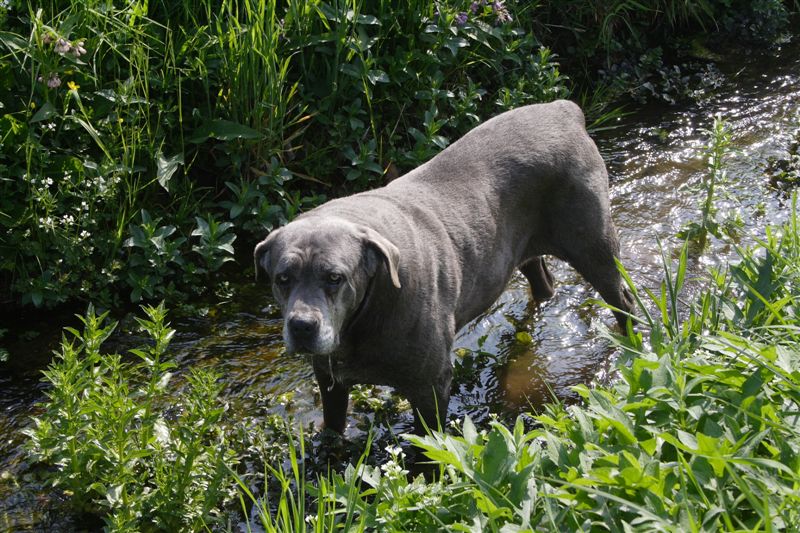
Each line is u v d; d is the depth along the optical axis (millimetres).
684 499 3451
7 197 6863
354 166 8070
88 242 6926
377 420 5984
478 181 5879
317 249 4793
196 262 7363
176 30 7867
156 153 7223
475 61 8773
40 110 6836
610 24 10344
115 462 4828
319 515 4008
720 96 10109
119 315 6871
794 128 9406
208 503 4875
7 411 5906
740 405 4141
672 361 4586
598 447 3922
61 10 7504
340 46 7832
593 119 9688
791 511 3555
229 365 6406
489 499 3777
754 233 7824
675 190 8461
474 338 6809
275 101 7648
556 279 7449
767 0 11375
